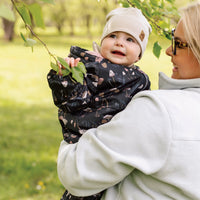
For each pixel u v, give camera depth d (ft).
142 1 6.09
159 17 6.27
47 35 80.12
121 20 4.82
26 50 56.34
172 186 3.47
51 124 20.90
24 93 30.12
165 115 3.36
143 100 3.55
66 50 49.39
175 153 3.31
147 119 3.39
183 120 3.39
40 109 24.81
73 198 4.21
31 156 15.39
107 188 3.83
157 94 3.52
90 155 3.55
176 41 3.70
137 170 3.63
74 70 3.83
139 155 3.38
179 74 3.84
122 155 3.41
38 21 3.45
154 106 3.44
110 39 4.80
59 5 70.69
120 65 4.47
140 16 4.97
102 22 66.59
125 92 4.35
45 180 13.24
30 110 24.36
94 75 4.29
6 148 16.37
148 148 3.35
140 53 5.08
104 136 3.54
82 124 4.23
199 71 3.67
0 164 14.39
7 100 27.22
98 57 4.50
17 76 37.47
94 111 4.27
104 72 4.30
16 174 13.60
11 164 14.34
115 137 3.47
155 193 3.55
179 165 3.34
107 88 4.32
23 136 18.22
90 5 68.08
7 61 46.70
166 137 3.31
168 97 3.51
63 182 3.84
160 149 3.33
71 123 4.30
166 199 3.52
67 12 71.97
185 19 3.55
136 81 4.48
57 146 16.94
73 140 4.27
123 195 3.71
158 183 3.51
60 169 3.91
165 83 3.98
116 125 3.49
